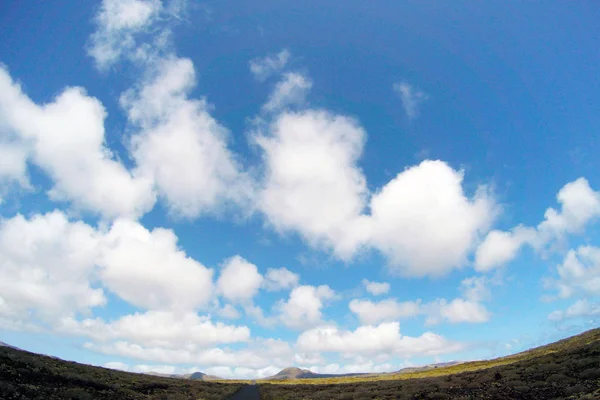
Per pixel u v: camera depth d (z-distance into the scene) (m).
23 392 24.39
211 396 46.78
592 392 25.36
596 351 41.84
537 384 33.44
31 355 41.50
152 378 60.50
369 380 84.12
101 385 35.97
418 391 41.19
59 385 30.53
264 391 61.84
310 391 60.16
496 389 34.78
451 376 56.41
